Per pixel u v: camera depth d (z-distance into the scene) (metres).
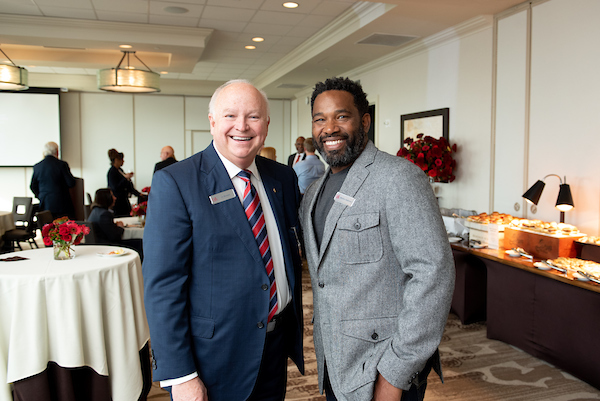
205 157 1.43
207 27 5.59
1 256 2.63
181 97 10.59
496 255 3.30
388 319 1.27
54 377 2.21
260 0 4.57
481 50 4.34
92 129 10.08
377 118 6.46
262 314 1.38
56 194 6.21
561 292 2.76
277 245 1.50
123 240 4.66
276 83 8.58
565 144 3.44
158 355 1.28
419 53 5.37
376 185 1.30
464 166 4.66
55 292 2.17
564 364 2.77
